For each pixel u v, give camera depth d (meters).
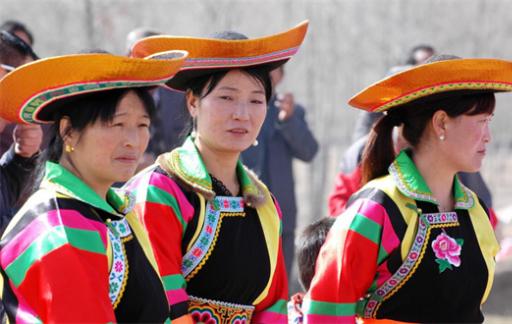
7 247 7.30
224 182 9.31
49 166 7.61
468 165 9.23
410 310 9.07
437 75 8.95
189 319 8.62
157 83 7.65
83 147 7.57
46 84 7.32
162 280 8.54
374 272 9.04
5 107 7.65
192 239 8.90
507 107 30.47
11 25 15.88
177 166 9.05
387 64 27.89
